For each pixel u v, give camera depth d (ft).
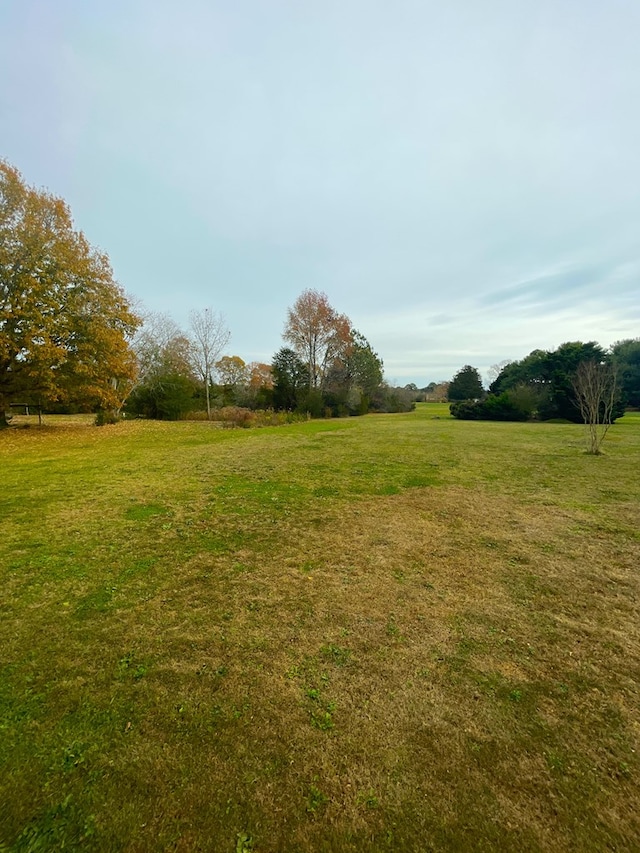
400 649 7.47
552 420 79.15
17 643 7.65
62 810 4.57
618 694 6.33
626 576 10.44
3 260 40.60
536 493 18.97
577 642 7.67
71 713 5.93
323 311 101.60
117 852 4.14
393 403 125.70
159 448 34.94
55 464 27.04
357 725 5.72
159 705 6.09
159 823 4.44
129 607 8.98
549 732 5.61
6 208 42.19
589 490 19.53
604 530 13.85
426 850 4.17
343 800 4.68
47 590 9.75
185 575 10.59
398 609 8.87
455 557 11.68
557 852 4.14
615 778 4.93
